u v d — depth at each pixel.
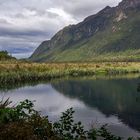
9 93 59.38
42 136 8.07
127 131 29.16
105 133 9.32
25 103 9.09
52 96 56.56
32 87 72.50
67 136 8.83
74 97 55.75
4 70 87.19
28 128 7.63
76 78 100.50
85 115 37.28
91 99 52.84
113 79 94.62
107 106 44.66
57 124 9.31
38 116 8.68
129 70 134.12
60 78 100.75
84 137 8.92
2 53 136.12
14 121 8.28
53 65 116.31
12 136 7.20
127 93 59.59
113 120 34.28
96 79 95.69
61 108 42.69
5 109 8.62
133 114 37.94
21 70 92.31
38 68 101.75
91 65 133.75
